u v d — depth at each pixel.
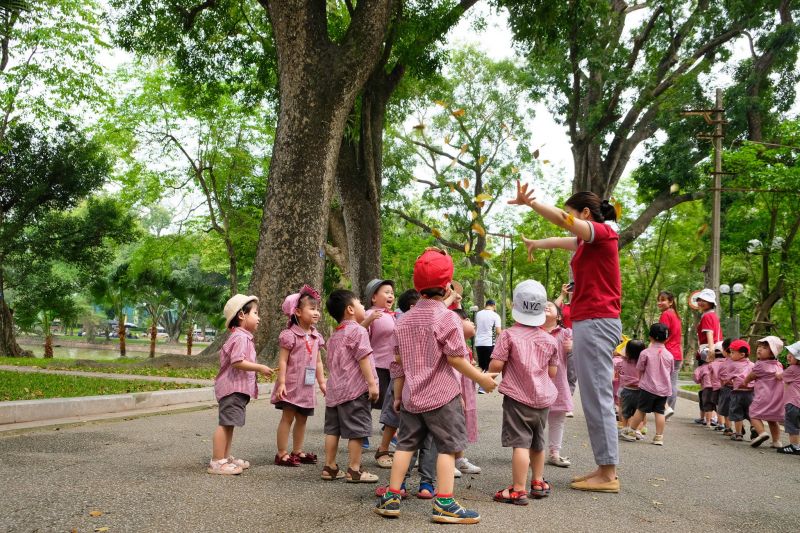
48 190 26.88
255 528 3.54
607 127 27.48
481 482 5.13
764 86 28.89
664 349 8.16
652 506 4.49
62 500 3.98
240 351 5.04
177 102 27.67
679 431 9.52
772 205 24.70
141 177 29.22
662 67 27.66
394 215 36.81
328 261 27.47
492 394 13.79
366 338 5.00
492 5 18.42
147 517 3.67
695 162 27.75
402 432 4.05
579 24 20.14
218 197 30.22
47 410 7.48
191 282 34.34
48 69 24.08
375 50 14.95
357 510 4.03
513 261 45.19
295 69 14.67
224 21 21.45
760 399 8.12
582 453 6.81
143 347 52.69
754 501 4.81
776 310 31.30
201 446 6.20
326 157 14.74
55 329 67.94
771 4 26.42
